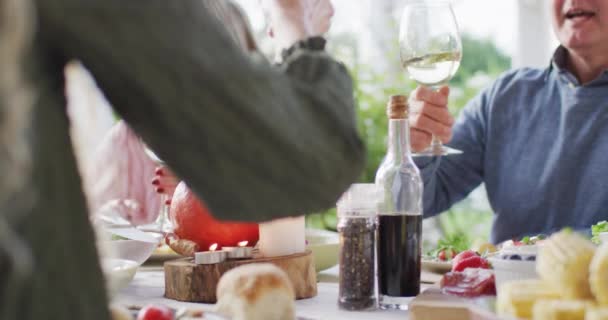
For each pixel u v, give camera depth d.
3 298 0.53
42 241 0.55
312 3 0.79
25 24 0.49
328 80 0.69
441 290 1.15
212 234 1.41
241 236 1.42
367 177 3.34
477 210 4.18
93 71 0.58
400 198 1.22
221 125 0.60
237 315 0.93
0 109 0.47
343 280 1.19
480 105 2.43
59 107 0.59
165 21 0.58
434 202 2.33
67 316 0.57
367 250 1.18
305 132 0.65
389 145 1.28
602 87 2.21
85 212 0.60
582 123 2.22
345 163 0.68
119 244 1.54
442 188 2.38
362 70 3.81
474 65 5.29
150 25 0.57
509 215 2.32
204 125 0.60
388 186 1.23
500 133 2.37
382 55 4.27
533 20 3.95
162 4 0.58
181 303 1.24
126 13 0.57
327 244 1.53
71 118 0.62
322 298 1.29
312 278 1.30
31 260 0.54
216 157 0.61
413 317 1.05
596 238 1.46
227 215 0.66
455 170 2.38
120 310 0.88
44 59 0.57
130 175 1.84
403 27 1.52
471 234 4.00
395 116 1.26
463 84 5.09
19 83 0.49
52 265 0.56
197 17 0.60
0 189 0.49
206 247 1.43
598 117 2.20
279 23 0.78
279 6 0.78
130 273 1.32
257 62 0.65
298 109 0.65
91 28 0.56
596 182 2.19
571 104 2.24
